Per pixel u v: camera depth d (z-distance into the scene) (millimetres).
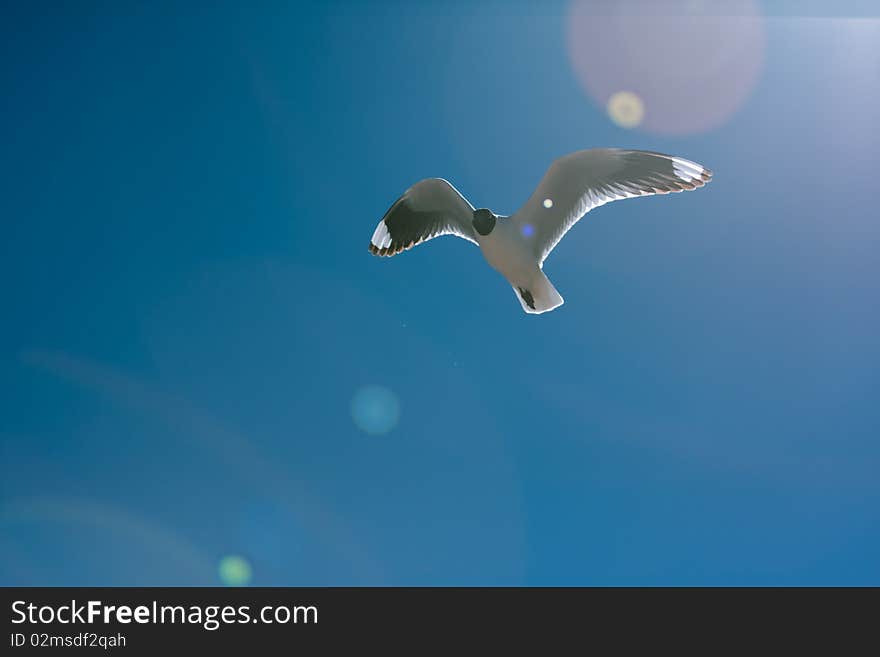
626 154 9133
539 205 9336
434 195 9688
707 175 9172
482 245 9430
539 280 9375
